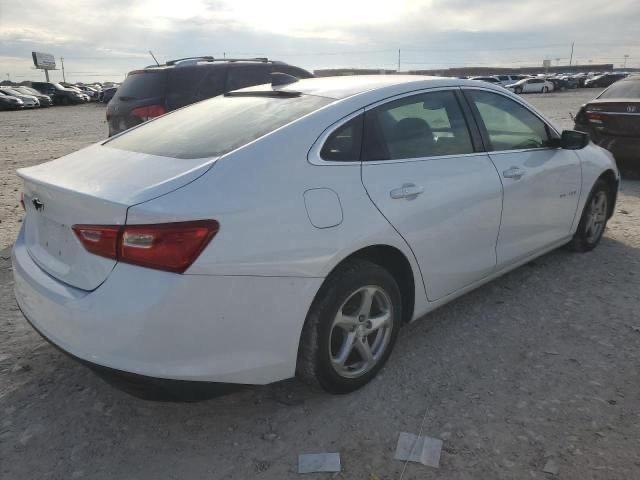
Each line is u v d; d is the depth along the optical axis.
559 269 4.77
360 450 2.61
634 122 7.73
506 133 3.95
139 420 2.85
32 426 2.80
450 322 3.85
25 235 3.09
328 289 2.77
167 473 2.49
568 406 2.90
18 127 20.73
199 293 2.33
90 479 2.46
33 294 2.68
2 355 3.45
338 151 2.89
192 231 2.30
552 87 49.00
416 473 2.46
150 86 7.23
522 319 3.88
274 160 2.66
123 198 2.37
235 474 2.48
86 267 2.47
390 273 3.23
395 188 3.02
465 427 2.75
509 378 3.17
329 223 2.69
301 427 2.78
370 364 3.08
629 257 5.03
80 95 45.69
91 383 3.17
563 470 2.45
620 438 2.65
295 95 3.26
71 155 3.29
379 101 3.17
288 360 2.65
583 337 3.62
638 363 3.30
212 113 3.37
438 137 3.43
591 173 4.75
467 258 3.56
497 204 3.68
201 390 2.44
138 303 2.27
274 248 2.50
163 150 2.93
